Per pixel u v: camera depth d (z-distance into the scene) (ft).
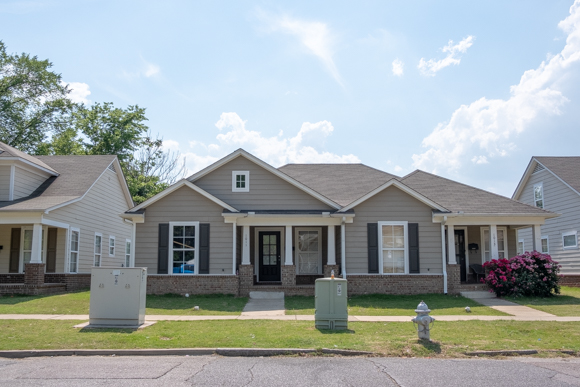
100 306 40.04
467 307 51.01
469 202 67.62
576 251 84.38
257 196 67.10
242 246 65.00
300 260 73.46
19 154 70.44
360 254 63.82
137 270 40.29
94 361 29.73
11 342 33.86
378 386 24.00
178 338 35.19
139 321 39.99
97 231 82.64
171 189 63.62
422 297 60.85
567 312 49.88
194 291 61.98
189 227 63.77
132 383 24.21
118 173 93.25
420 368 28.07
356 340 34.83
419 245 64.13
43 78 126.00
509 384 24.72
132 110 132.36
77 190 73.82
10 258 70.49
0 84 121.60
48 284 62.75
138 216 63.00
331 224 64.54
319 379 25.26
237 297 61.11
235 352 31.73
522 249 100.89
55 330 38.06
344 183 75.92
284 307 54.39
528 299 59.16
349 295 62.59
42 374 26.16
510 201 68.33
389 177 78.48
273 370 27.27
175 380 24.86
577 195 84.28
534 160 97.35
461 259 73.36
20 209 60.90
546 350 33.06
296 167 82.53
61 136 128.67
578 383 25.07
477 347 33.45
